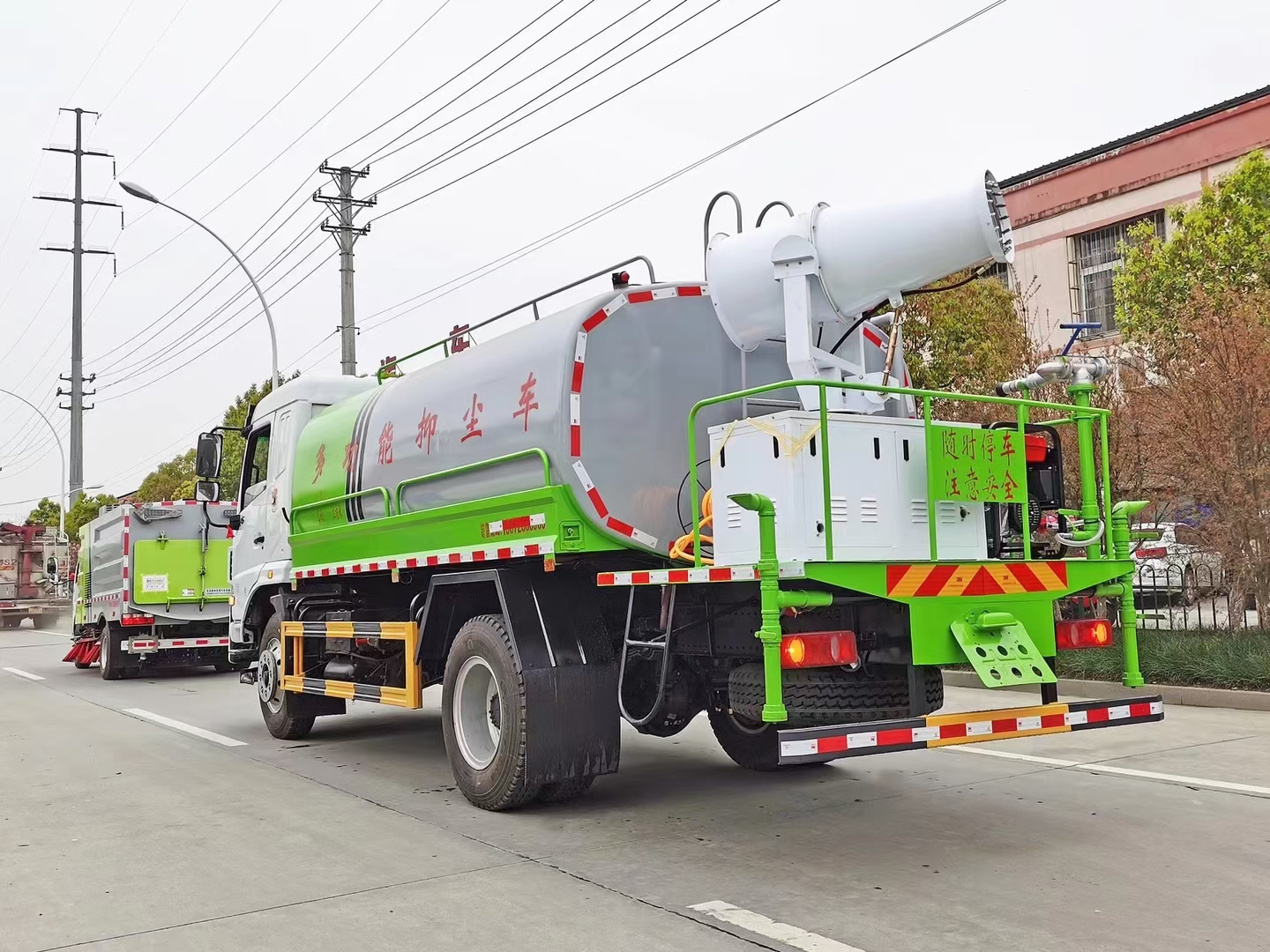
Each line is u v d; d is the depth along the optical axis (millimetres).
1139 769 7465
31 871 5680
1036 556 6180
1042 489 6316
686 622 6168
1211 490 11445
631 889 5016
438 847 5918
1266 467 11164
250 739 10531
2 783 8289
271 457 10922
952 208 5824
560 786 6805
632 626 6520
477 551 7121
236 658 11555
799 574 5023
